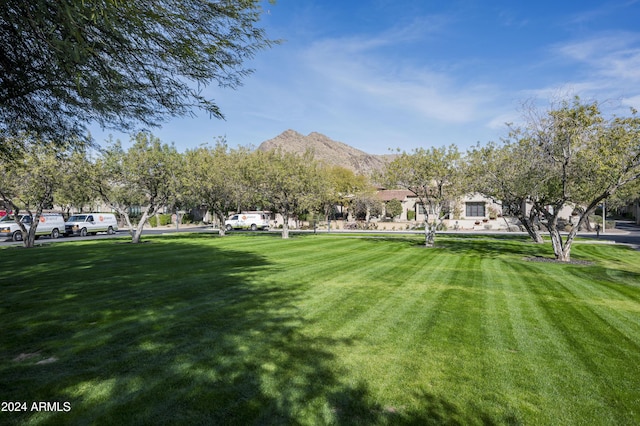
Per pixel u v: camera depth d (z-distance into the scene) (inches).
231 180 1047.6
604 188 507.5
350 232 1376.7
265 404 135.0
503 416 131.5
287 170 938.1
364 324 230.4
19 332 207.8
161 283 349.1
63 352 179.5
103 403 133.4
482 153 687.7
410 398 142.2
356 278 386.6
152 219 1980.8
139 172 791.1
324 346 192.5
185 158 916.0
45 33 136.1
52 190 764.0
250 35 190.9
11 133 273.1
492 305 281.7
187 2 169.0
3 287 328.8
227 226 1656.0
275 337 204.2
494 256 599.2
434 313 257.8
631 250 698.8
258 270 430.0
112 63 175.6
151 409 129.9
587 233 1248.2
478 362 176.2
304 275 400.5
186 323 226.2
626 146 435.8
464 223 1541.6
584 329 227.0
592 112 459.5
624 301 299.0
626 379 160.7
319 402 137.5
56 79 177.0
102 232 1347.2
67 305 266.5
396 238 992.9
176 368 162.9
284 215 995.9
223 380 152.5
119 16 144.2
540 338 210.2
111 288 325.7
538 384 155.3
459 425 125.6
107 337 200.5
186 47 167.0
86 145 288.4
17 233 1027.3
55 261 503.5
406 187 771.4
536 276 412.5
